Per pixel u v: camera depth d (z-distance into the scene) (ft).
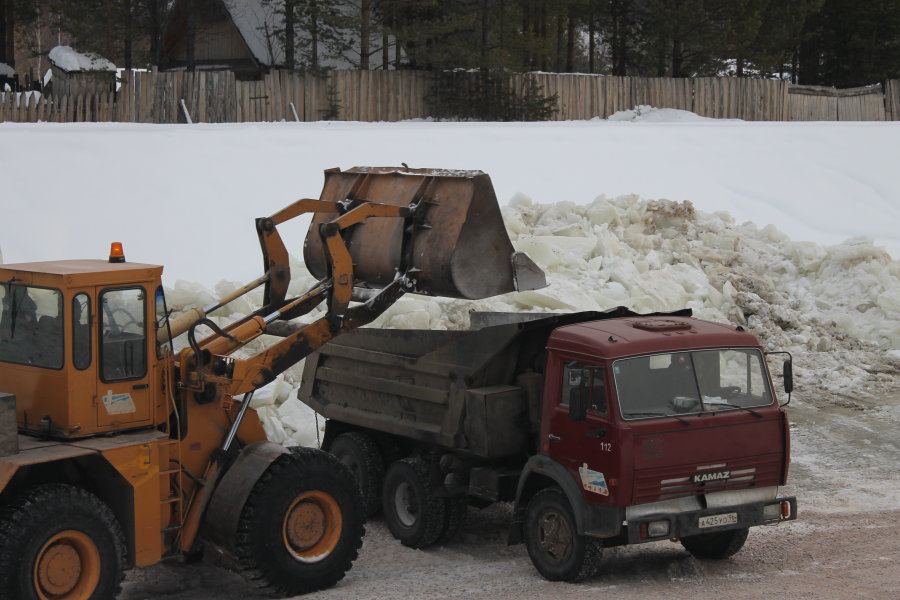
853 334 58.39
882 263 63.21
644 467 26.84
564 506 28.17
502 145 84.28
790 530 33.30
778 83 146.30
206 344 29.27
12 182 60.34
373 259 32.48
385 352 34.76
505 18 133.18
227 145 72.79
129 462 25.79
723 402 28.19
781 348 56.13
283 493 27.76
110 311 26.30
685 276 59.31
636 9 151.02
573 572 27.94
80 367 25.79
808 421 47.06
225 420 28.94
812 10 149.59
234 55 134.92
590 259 58.29
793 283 62.95
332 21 118.83
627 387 27.12
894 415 47.91
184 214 61.57
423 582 29.01
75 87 103.04
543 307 50.31
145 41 163.94
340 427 38.11
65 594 24.62
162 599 28.25
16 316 26.61
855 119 155.63
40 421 26.13
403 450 36.22
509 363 31.42
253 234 61.00
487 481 31.07
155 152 68.90
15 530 23.54
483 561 31.58
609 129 93.81
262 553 27.40
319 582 28.37
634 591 26.96
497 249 31.01
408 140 81.56
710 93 141.69
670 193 80.38
